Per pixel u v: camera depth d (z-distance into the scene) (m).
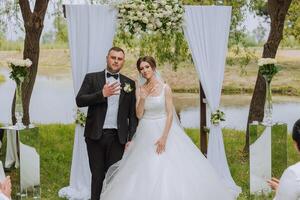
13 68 5.54
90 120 5.35
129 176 5.00
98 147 5.36
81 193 6.00
